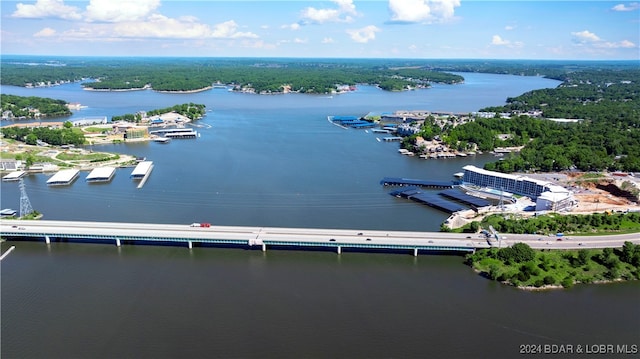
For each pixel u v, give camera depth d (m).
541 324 160.88
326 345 149.25
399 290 181.75
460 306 171.00
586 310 168.75
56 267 199.25
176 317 163.12
